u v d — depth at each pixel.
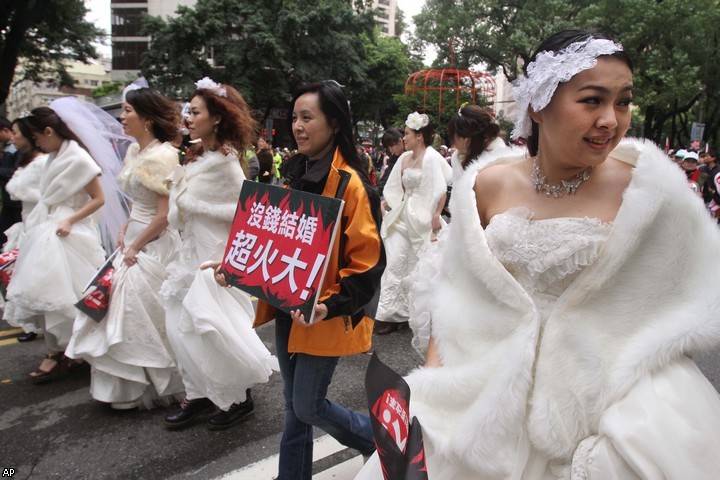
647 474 1.03
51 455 2.77
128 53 49.69
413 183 4.64
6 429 3.03
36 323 3.93
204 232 2.86
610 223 1.21
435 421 1.33
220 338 2.80
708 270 1.12
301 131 2.02
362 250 1.93
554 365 1.21
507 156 1.53
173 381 3.29
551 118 1.22
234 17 27.73
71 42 23.22
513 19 28.00
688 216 1.11
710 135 31.19
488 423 1.22
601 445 1.11
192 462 2.71
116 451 2.80
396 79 34.25
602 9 21.92
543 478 1.23
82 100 3.80
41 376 3.62
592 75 1.14
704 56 22.27
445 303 1.40
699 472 1.02
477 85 21.77
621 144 1.31
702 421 1.06
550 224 1.25
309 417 2.07
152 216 3.25
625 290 1.17
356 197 1.94
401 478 1.06
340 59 30.33
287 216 1.83
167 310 3.03
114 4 49.03
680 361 1.15
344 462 2.70
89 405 3.32
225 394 2.92
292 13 27.08
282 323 2.15
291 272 1.76
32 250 3.46
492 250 1.31
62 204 3.62
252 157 7.84
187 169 2.92
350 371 3.85
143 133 3.22
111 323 3.03
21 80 25.69
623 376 1.12
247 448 2.83
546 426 1.18
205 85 2.80
